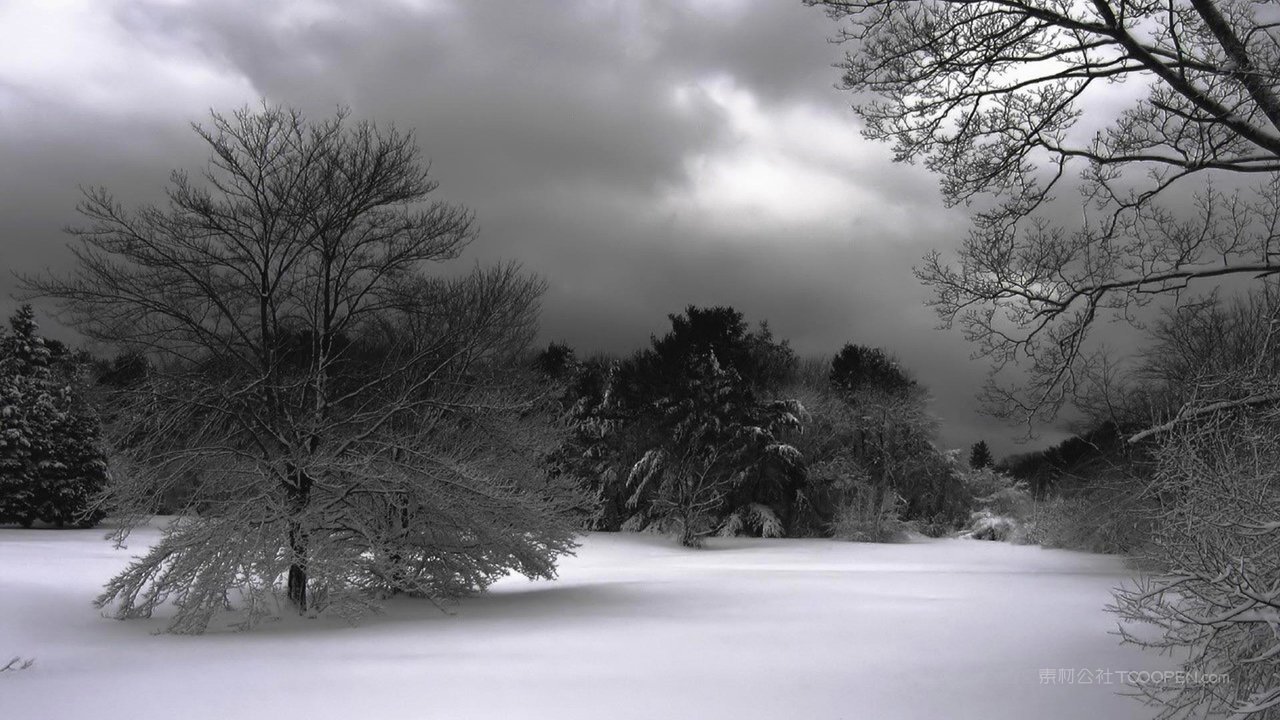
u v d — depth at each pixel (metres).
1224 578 5.73
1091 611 15.84
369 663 10.65
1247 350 14.52
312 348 16.94
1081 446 42.06
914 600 17.84
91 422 39.66
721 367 47.38
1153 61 9.18
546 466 19.95
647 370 48.78
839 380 60.19
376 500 17.05
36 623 13.92
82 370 16.27
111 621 14.86
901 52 9.91
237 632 13.99
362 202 16.70
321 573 14.80
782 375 58.78
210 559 14.55
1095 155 10.46
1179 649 11.22
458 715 7.90
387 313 18.31
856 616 15.20
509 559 17.89
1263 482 6.67
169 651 11.84
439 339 17.12
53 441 40.44
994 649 11.52
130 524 15.44
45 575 19.39
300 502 15.89
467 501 16.30
